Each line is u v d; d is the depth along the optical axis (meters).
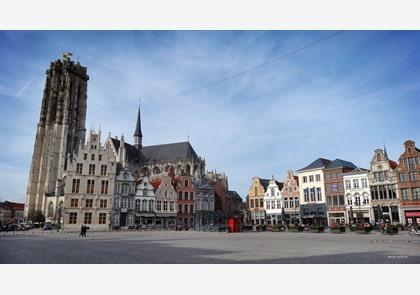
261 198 86.44
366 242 27.59
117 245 26.28
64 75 126.88
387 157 65.81
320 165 76.44
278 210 82.50
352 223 59.94
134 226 76.00
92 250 21.67
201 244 27.05
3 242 30.52
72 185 70.94
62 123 121.50
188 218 87.75
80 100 132.00
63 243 28.98
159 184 87.50
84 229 45.84
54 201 103.19
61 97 124.56
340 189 71.94
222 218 93.75
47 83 128.38
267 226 63.72
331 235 41.75
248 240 32.38
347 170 73.12
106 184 74.44
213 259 16.55
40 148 122.12
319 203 74.69
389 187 64.62
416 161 61.25
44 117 125.12
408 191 61.59
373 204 66.00
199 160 114.81
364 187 68.00
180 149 123.06
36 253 19.77
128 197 79.38
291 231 57.62
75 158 72.31
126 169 80.44
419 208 59.72
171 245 26.00
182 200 87.94
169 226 81.12
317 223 74.31
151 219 82.25
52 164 116.00
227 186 117.69
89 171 73.12
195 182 92.75
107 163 75.25
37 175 119.50
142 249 22.39
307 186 77.75
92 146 74.50
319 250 20.77
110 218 73.19
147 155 128.38
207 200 91.31
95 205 72.25
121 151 114.56
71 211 69.81
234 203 110.62
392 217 63.44
